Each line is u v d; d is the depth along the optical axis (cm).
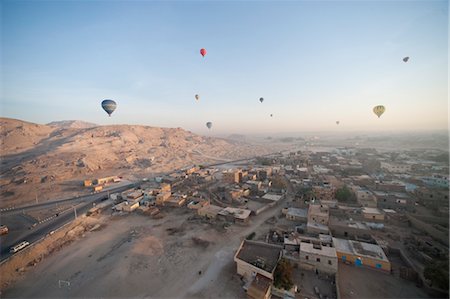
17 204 7075
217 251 4141
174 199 6912
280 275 3050
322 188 6688
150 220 5684
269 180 9006
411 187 6588
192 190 8069
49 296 3161
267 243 3922
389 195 5769
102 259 4000
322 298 2872
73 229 5178
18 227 5375
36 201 7325
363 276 3247
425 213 4953
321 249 3491
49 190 8462
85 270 3697
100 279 3466
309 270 3372
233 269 3606
